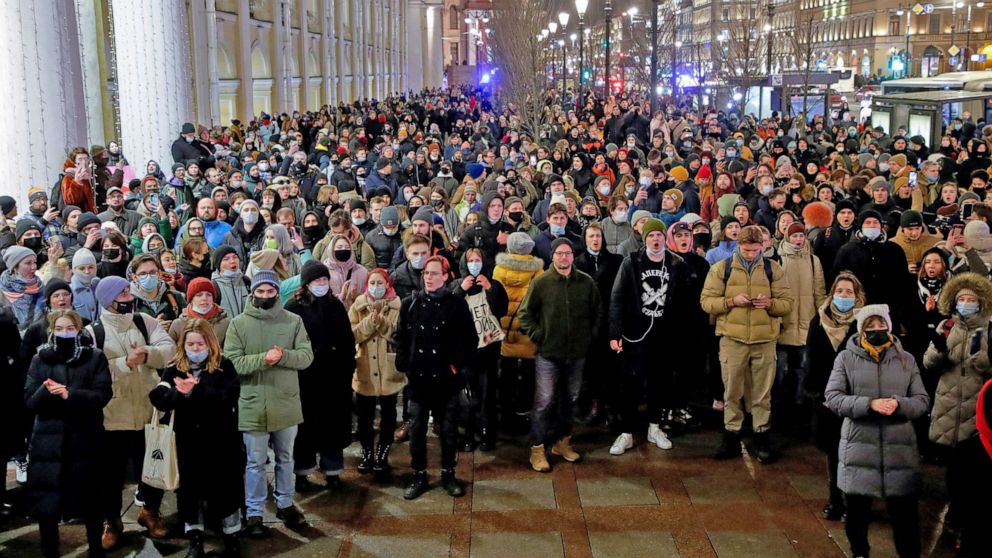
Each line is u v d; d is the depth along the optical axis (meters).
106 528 6.76
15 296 7.75
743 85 39.19
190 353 6.20
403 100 48.28
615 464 8.07
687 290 8.33
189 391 6.12
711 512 7.11
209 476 6.27
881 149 19.55
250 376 6.72
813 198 11.83
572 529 6.88
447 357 7.41
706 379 9.96
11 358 7.07
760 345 7.93
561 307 7.79
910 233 9.06
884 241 8.32
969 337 6.35
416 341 7.39
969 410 6.32
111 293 6.60
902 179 12.88
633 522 6.97
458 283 8.22
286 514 6.95
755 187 12.67
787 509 7.15
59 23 14.40
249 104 32.03
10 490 7.60
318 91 46.22
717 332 8.12
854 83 57.91
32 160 13.84
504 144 22.25
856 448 6.00
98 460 6.31
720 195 12.52
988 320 6.32
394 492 7.58
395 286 8.59
